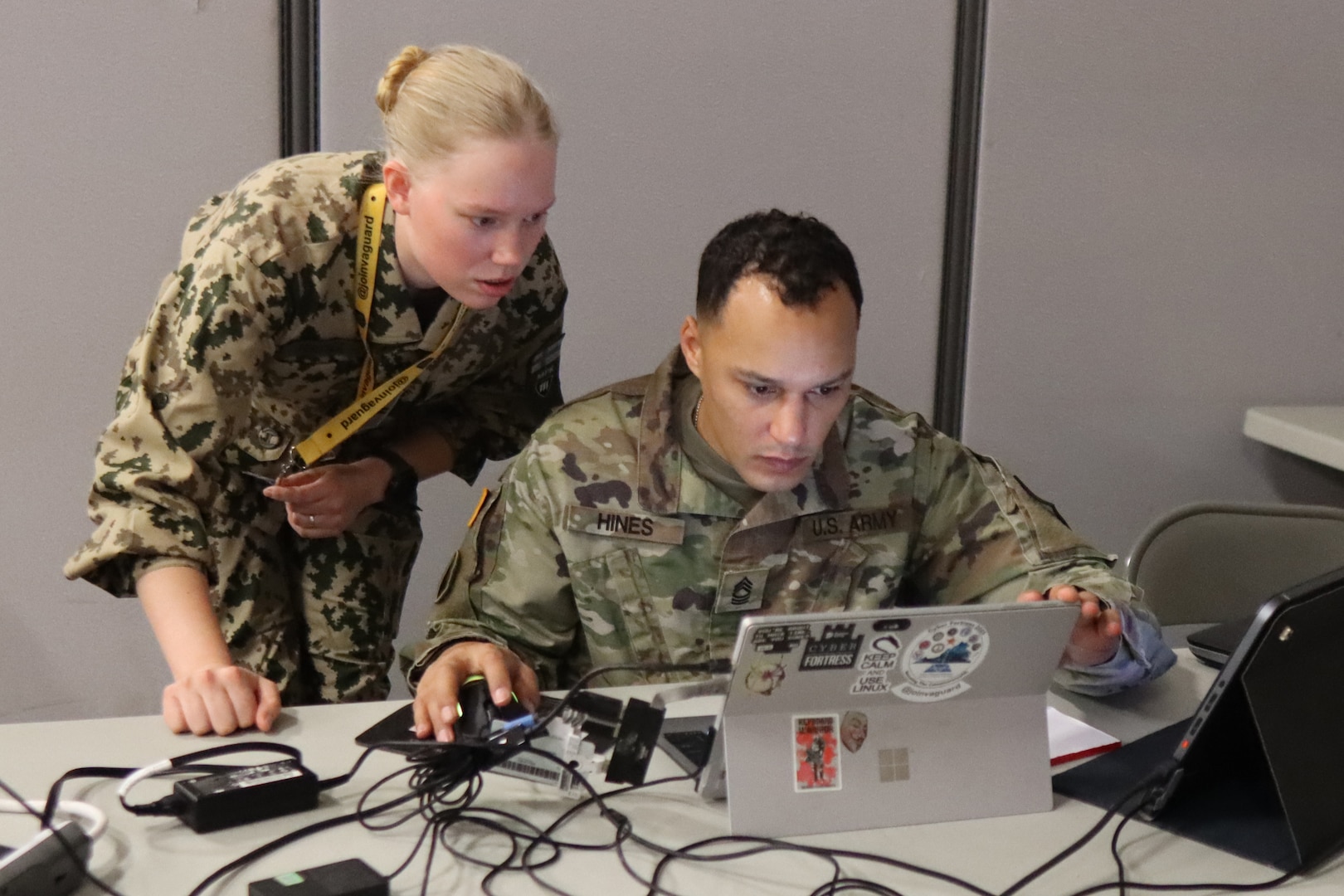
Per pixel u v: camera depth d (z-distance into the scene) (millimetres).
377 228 1399
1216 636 1410
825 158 2203
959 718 1020
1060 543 1297
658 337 2217
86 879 875
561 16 2070
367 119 2037
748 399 1139
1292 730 977
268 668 1551
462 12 2037
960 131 2234
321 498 1497
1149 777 1008
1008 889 898
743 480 1272
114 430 1287
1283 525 1753
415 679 1189
